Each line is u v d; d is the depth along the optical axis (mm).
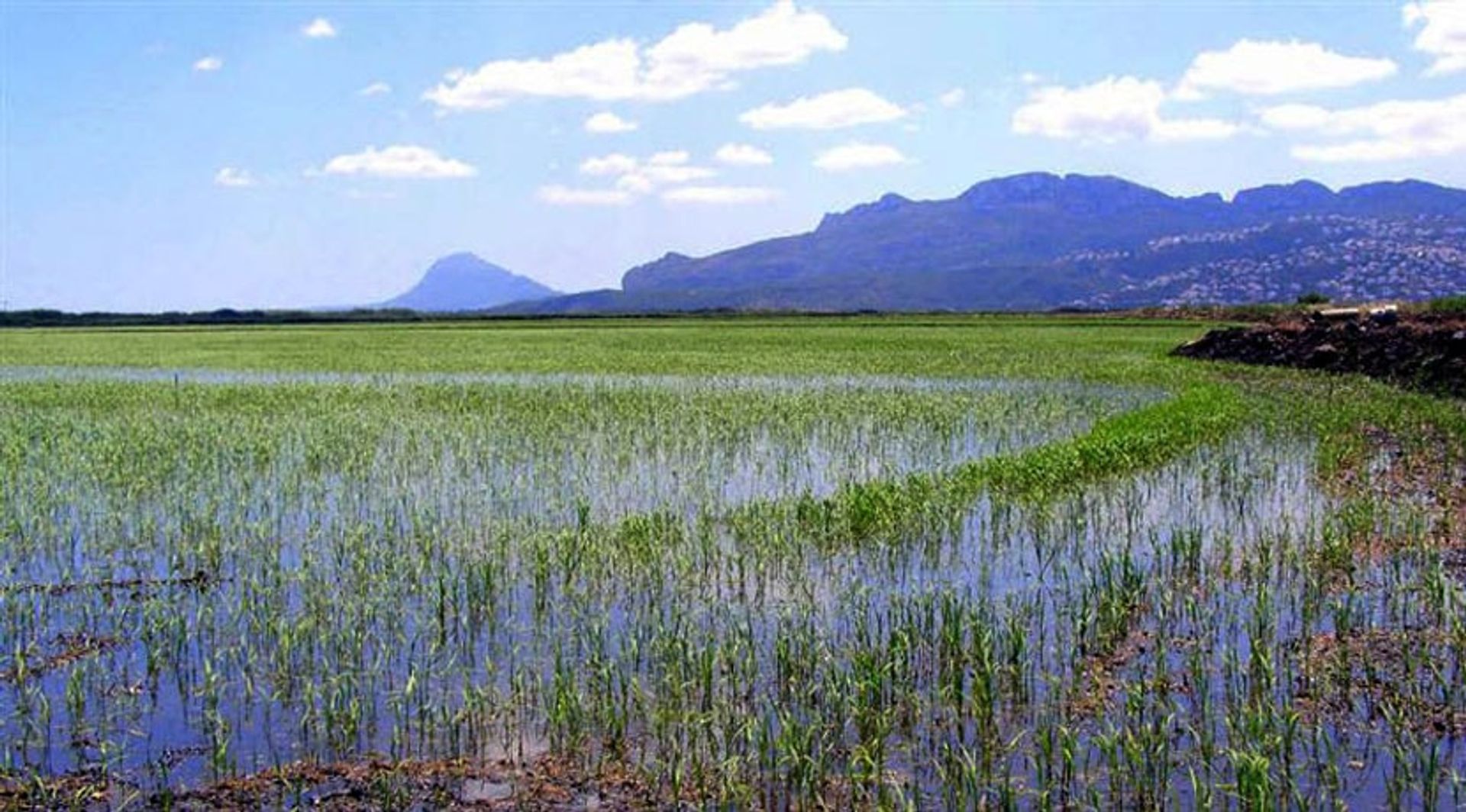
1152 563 12547
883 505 14031
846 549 13102
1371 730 7957
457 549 13172
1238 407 23906
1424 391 28875
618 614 10695
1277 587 11477
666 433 22188
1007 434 22344
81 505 15516
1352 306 45031
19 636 10180
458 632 10172
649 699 8492
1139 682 8867
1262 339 39031
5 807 7020
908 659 9000
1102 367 37969
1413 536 13281
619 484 17438
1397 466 18125
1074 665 9203
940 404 26562
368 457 19203
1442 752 7602
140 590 11648
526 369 40344
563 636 10031
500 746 7832
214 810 7004
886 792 7051
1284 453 19609
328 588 11453
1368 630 10016
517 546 13234
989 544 13523
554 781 7297
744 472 18547
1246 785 6664
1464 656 9055
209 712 8203
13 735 8086
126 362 46000
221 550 13055
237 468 18219
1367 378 32156
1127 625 10242
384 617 10531
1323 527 13164
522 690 8617
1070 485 16516
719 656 9016
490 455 19766
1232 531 14070
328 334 73500
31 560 12906
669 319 94312
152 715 8414
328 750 7789
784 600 11133
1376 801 6969
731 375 36656
